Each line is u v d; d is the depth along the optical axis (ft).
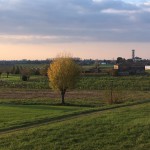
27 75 416.46
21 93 257.34
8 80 386.93
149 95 227.61
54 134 68.44
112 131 70.49
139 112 99.96
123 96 198.29
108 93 184.14
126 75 454.40
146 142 61.57
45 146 59.98
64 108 155.22
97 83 336.90
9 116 120.37
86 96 231.09
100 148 58.34
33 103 184.96
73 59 203.51
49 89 298.76
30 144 61.36
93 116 94.22
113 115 93.91
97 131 70.64
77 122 81.97
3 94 248.11
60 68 196.03
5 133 74.74
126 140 63.10
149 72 534.78
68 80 194.08
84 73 430.20
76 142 62.44
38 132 70.74
